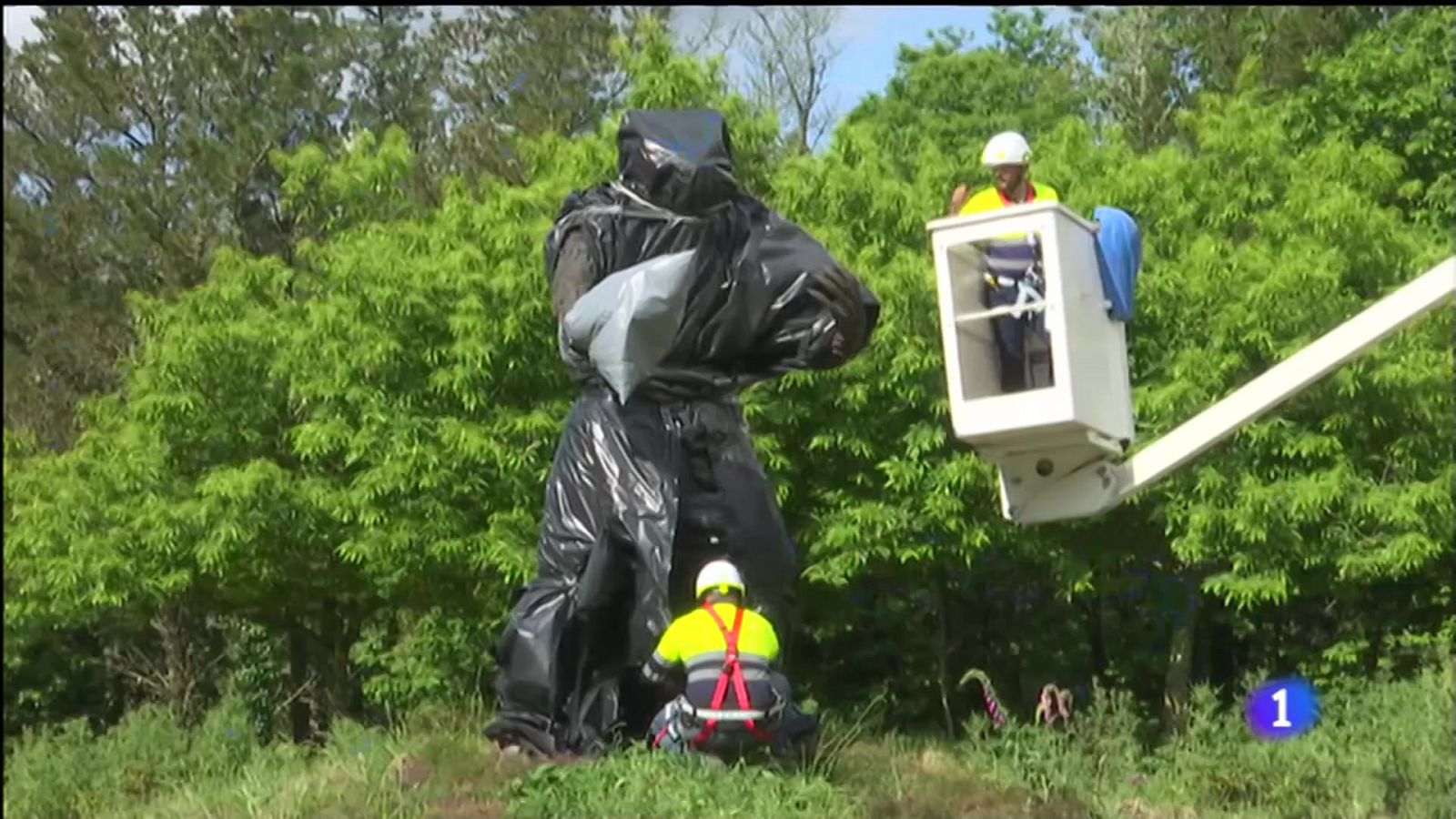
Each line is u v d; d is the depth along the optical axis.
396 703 20.48
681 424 9.72
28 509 20.23
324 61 34.03
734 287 9.77
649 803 8.32
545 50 35.66
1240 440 17.69
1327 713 17.62
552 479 9.83
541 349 17.92
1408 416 17.84
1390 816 11.95
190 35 33.19
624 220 9.67
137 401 19.27
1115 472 5.88
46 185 33.44
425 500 17.98
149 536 18.83
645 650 9.38
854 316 9.76
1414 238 19.48
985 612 22.75
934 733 20.33
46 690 28.53
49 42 32.88
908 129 29.83
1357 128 25.05
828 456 18.42
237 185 32.34
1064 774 11.77
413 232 19.42
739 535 9.73
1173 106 31.78
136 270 32.84
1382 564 17.70
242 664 25.72
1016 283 5.87
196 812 10.22
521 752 9.44
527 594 9.68
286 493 18.53
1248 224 19.81
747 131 19.22
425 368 18.34
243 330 19.11
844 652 22.48
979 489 17.69
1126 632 22.62
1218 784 12.58
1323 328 17.47
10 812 14.57
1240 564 17.64
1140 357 18.34
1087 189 19.19
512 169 33.34
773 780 8.64
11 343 32.62
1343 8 28.27
